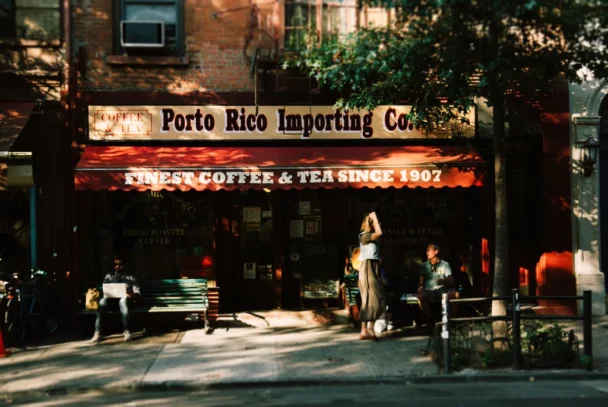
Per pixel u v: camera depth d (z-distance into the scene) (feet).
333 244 37.93
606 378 25.12
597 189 36.70
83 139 34.76
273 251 37.58
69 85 34.42
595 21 25.72
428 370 25.77
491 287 36.86
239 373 25.52
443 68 26.58
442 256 37.52
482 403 21.61
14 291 30.17
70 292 34.32
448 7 25.40
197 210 36.52
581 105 36.50
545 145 36.47
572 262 36.63
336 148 35.09
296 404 21.76
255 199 37.73
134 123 34.81
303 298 37.65
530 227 37.81
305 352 28.96
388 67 27.04
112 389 23.97
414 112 30.73
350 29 35.09
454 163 32.27
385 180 32.01
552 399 22.12
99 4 35.19
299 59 31.96
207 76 35.63
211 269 36.42
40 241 34.30
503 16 25.11
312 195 37.99
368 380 24.70
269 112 35.35
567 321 35.58
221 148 34.99
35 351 29.60
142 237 36.19
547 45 26.43
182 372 25.73
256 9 34.60
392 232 37.60
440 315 34.86
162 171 31.32
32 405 22.36
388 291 34.88
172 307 33.27
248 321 35.47
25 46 34.35
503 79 25.81
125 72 35.19
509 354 26.32
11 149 32.68
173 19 35.88
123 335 32.96
